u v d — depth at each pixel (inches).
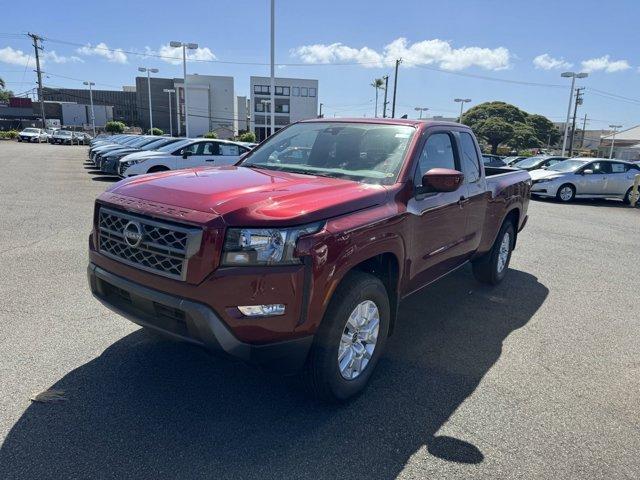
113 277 123.6
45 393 128.3
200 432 116.2
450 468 108.6
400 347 169.6
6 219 345.7
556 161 788.0
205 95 3417.8
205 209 110.8
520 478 106.7
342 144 166.4
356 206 125.8
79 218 359.3
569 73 1359.5
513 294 234.1
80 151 1451.8
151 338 163.3
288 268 108.3
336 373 124.0
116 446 109.7
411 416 127.8
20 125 3287.4
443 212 166.1
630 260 318.3
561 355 169.3
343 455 111.0
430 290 234.7
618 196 676.1
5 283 210.2
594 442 120.9
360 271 129.6
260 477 102.6
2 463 102.4
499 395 140.8
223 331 107.0
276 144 182.9
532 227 434.3
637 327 198.8
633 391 146.8
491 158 875.4
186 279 108.7
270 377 142.8
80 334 163.8
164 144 673.6
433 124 173.5
